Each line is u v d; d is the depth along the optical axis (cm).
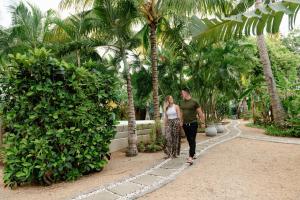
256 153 722
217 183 475
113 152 977
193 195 423
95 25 920
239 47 1309
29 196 489
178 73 1322
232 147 836
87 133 617
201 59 1201
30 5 1299
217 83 1233
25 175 543
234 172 541
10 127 579
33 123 562
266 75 1243
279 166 573
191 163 622
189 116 641
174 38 1128
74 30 1009
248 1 330
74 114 604
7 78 572
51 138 567
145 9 981
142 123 1191
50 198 463
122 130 1073
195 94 1285
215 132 1185
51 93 577
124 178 549
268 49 1938
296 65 1988
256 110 1705
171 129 729
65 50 934
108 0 858
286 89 1292
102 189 482
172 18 1138
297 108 1186
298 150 739
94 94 661
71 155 588
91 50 966
